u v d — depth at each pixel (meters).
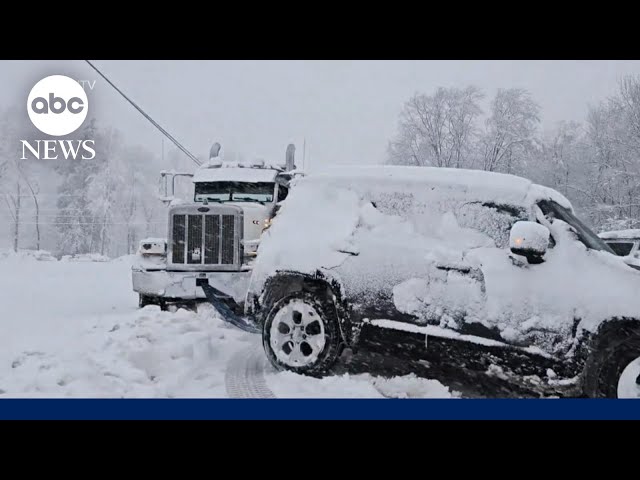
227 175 9.66
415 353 4.34
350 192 5.02
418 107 32.69
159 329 5.79
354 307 4.54
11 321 6.56
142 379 4.29
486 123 31.52
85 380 4.13
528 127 29.88
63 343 5.15
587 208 26.72
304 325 4.65
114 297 10.38
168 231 7.44
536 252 4.00
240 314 7.16
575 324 3.90
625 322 3.78
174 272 7.38
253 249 7.52
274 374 4.77
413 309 4.36
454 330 4.21
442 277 4.34
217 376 4.77
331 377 4.47
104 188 54.59
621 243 10.30
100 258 29.78
